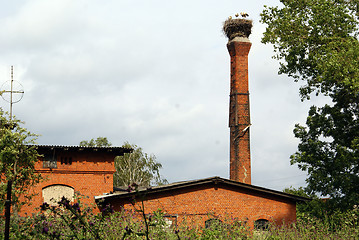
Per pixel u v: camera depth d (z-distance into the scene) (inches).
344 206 1217.4
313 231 653.3
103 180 1320.1
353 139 1269.7
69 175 1300.4
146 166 2411.4
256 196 1135.6
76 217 296.2
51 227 434.3
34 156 1146.0
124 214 640.4
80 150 1305.4
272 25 1235.2
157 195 1076.5
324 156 1286.9
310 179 1291.8
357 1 1210.0
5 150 1066.1
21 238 348.2
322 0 1177.4
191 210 1090.1
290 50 1208.2
